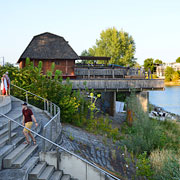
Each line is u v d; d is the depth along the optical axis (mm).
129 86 25094
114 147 13875
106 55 57406
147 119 16703
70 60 29156
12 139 7035
